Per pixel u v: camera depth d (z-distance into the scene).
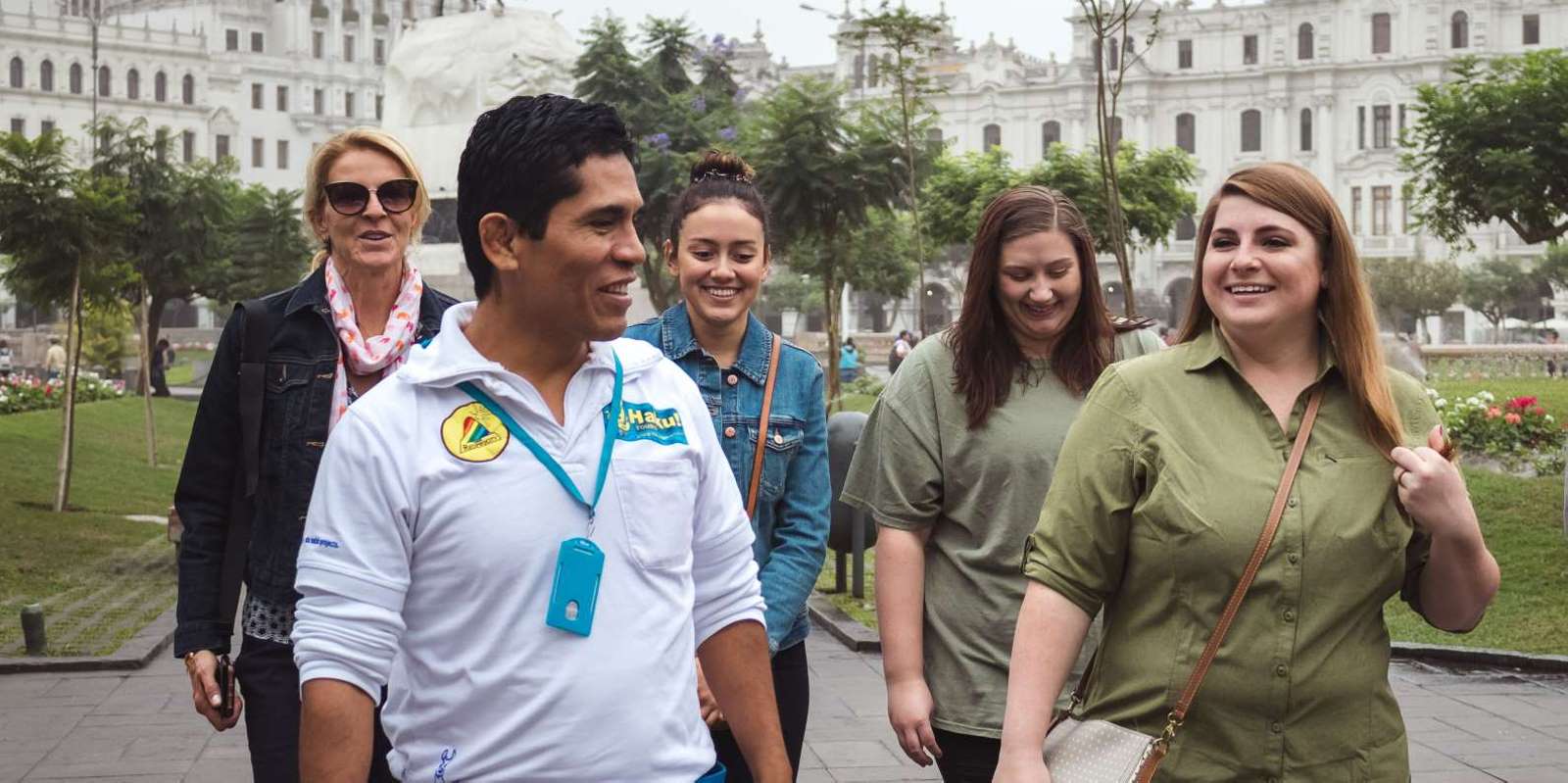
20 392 27.39
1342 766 2.44
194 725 6.75
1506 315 73.19
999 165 37.22
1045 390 3.50
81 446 21.45
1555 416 20.16
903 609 3.46
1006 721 2.52
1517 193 20.70
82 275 17.39
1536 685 7.50
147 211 28.75
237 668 3.43
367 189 3.55
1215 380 2.56
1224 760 2.45
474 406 2.06
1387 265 66.50
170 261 29.31
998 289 3.46
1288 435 2.50
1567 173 21.08
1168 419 2.53
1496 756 6.12
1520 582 10.26
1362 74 79.00
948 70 87.69
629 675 2.05
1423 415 2.53
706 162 3.96
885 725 6.57
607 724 2.03
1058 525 2.58
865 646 8.27
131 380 37.56
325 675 2.01
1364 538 2.42
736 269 3.69
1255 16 81.12
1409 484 2.37
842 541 9.79
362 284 3.61
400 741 2.10
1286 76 80.38
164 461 22.05
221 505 3.50
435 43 20.25
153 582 11.59
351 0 97.75
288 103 94.88
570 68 20.78
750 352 3.78
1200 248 2.61
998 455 3.43
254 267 37.72
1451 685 7.52
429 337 3.65
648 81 23.66
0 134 16.94
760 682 2.33
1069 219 3.45
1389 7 78.12
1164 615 2.51
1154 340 3.66
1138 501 2.54
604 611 2.05
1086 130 83.88
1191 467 2.48
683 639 2.13
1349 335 2.48
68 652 8.45
